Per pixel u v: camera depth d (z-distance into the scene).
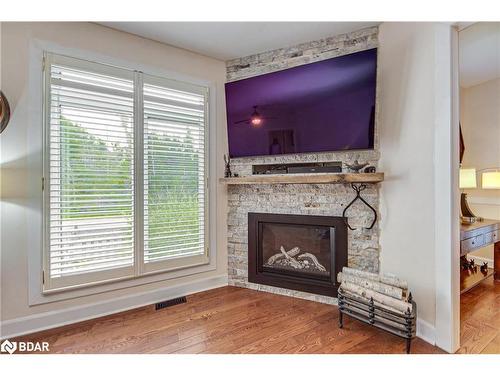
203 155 3.06
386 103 2.42
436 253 2.00
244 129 2.96
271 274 2.97
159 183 2.80
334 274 2.66
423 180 2.09
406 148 2.24
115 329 2.24
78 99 2.39
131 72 2.64
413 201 2.18
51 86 2.28
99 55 2.47
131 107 2.63
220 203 3.18
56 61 2.30
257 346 2.00
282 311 2.54
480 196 3.75
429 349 1.95
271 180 2.70
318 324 2.30
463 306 2.65
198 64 3.02
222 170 3.18
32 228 2.22
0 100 2.10
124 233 2.61
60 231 2.32
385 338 2.09
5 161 2.14
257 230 3.03
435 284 2.01
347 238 2.61
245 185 3.11
